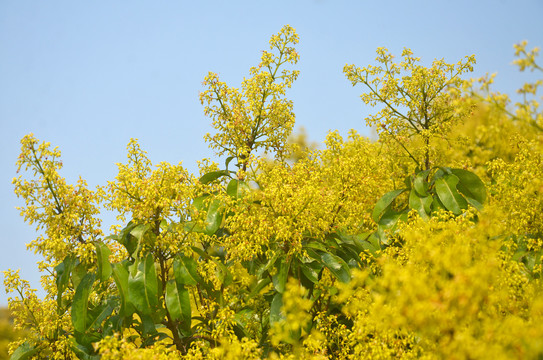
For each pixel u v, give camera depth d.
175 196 2.12
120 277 2.12
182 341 2.19
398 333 1.93
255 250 2.12
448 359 1.83
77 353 2.13
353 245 2.21
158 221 2.13
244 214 2.15
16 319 2.16
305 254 2.12
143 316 2.15
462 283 1.83
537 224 2.12
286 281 2.12
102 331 2.18
